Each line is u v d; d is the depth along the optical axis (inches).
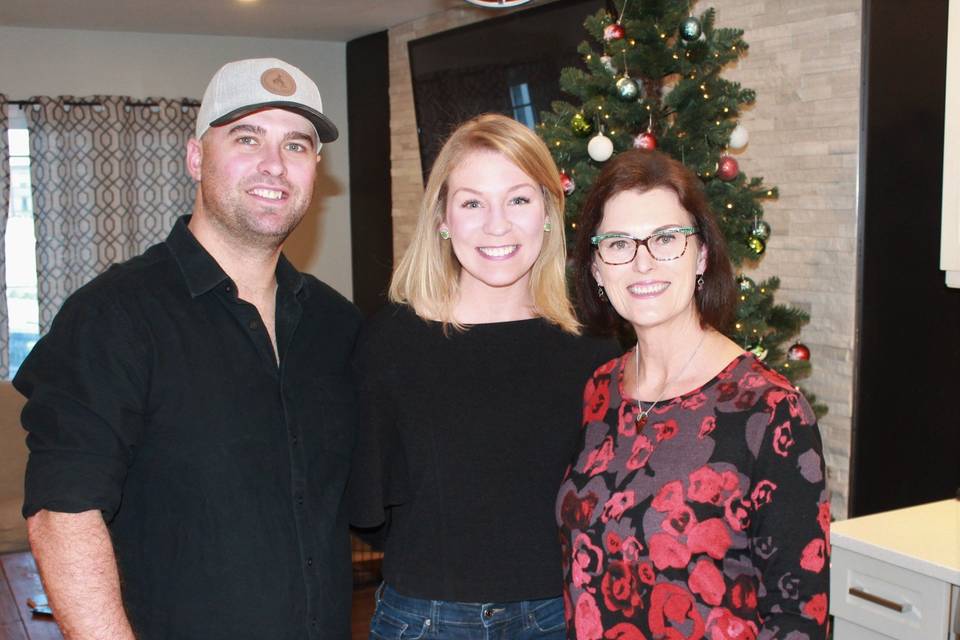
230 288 61.6
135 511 59.4
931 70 123.6
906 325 130.1
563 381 66.6
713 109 125.8
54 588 53.7
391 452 66.6
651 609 54.8
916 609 79.7
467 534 64.2
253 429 61.1
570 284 105.2
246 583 59.8
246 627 59.8
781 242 147.6
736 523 53.6
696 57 126.9
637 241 57.4
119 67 232.4
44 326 231.8
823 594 52.3
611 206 59.1
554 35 171.8
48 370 56.5
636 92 126.0
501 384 65.9
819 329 142.4
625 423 59.8
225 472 59.7
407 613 64.9
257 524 60.5
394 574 65.7
